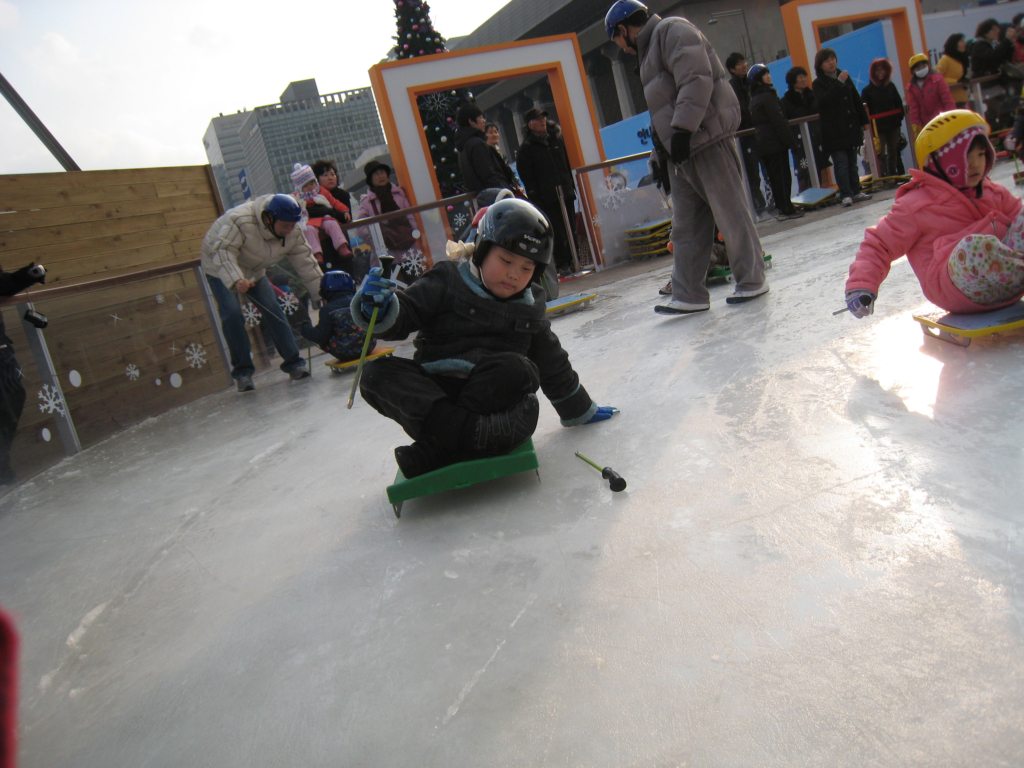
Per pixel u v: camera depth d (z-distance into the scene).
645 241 8.23
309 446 3.31
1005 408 1.91
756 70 8.48
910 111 10.12
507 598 1.57
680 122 3.74
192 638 1.72
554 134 8.00
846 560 1.42
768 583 1.40
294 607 1.76
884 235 2.57
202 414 4.82
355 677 1.41
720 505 1.76
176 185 6.48
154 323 5.13
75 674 1.67
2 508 3.36
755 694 1.13
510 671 1.31
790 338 3.09
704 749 1.04
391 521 2.15
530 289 2.33
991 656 1.10
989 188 2.52
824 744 1.01
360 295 2.10
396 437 3.11
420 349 2.31
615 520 1.81
